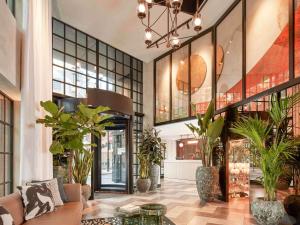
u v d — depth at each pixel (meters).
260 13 6.43
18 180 5.47
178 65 10.82
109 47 10.59
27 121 5.22
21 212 3.53
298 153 4.61
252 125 4.59
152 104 12.02
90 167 6.65
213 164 7.75
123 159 8.66
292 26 5.23
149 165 9.08
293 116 4.73
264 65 6.20
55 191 4.40
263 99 6.29
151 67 12.18
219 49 8.65
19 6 5.65
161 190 9.09
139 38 9.77
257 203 4.53
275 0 5.87
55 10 7.93
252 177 5.82
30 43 5.32
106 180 8.76
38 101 5.47
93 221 3.65
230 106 7.30
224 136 7.33
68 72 8.80
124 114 7.98
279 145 4.34
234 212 5.89
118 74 10.93
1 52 4.16
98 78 9.94
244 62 7.05
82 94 9.22
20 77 5.28
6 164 5.32
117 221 3.58
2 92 5.10
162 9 7.57
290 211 4.81
